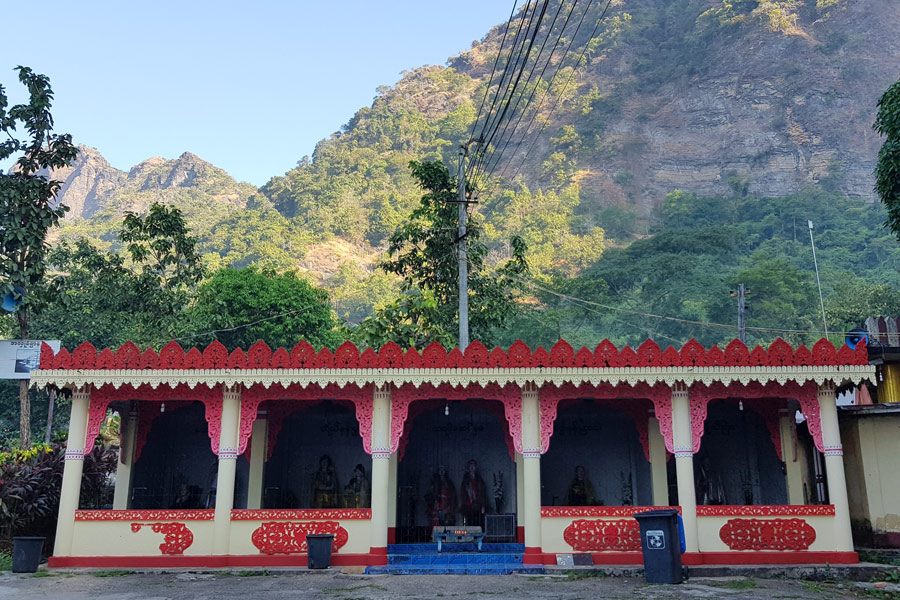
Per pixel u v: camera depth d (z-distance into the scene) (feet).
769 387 47.32
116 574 44.19
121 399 48.49
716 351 46.14
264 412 57.16
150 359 46.70
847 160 521.65
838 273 341.00
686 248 338.95
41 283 76.59
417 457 59.26
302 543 46.96
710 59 611.88
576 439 59.26
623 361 46.24
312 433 60.08
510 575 43.73
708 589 39.45
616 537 46.44
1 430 122.01
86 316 116.26
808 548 45.57
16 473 54.24
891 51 580.71
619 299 288.10
